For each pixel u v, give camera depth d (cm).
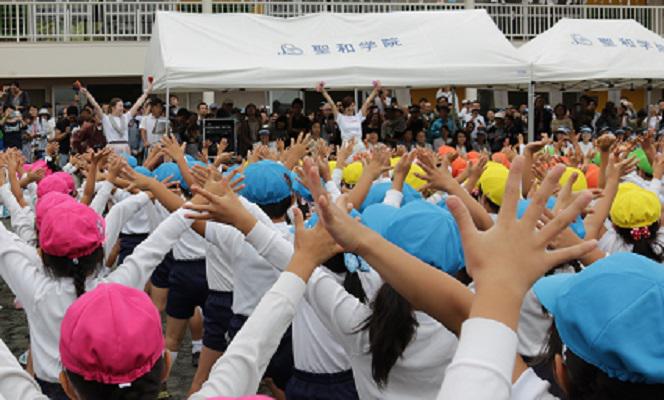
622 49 1568
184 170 493
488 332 165
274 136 1698
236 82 1359
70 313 238
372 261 215
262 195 488
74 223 366
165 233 381
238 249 468
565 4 2459
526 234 173
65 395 371
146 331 236
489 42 1477
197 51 1370
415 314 292
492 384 160
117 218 472
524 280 170
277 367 452
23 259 385
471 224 176
